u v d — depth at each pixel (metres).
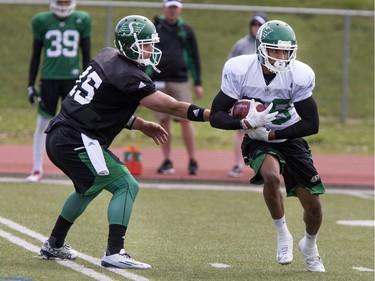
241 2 86.31
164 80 44.81
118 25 24.47
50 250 25.56
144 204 38.31
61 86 41.62
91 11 77.38
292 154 25.47
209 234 31.92
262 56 24.36
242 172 47.69
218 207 38.38
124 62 24.44
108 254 24.61
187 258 27.20
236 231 32.88
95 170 24.17
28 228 30.84
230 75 24.92
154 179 45.16
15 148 54.28
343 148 61.47
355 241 31.98
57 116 24.98
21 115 65.62
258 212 37.53
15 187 40.94
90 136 24.31
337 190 45.88
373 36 78.81
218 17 78.81
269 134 24.81
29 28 74.50
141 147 57.81
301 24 78.44
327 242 31.59
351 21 80.38
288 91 24.86
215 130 63.66
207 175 47.09
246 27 78.00
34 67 42.06
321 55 75.44
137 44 24.12
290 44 24.19
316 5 87.38
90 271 24.08
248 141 25.70
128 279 23.27
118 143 58.72
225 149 59.09
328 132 64.88
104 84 24.14
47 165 47.91
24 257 25.78
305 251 26.16
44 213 34.28
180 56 44.91
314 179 25.48
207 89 70.81
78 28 41.47
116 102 24.25
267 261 27.41
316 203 25.69
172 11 44.59
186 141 46.56
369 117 69.50
